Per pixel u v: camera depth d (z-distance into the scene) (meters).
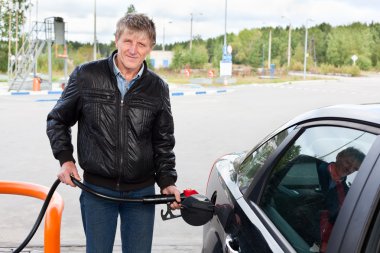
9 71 31.72
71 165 2.72
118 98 2.66
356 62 90.38
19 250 2.61
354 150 1.68
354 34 93.69
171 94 24.83
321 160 1.90
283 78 56.12
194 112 16.09
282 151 2.24
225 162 3.15
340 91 30.12
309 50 98.88
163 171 2.82
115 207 2.77
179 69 71.81
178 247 4.53
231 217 2.32
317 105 19.23
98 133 2.67
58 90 25.66
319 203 1.78
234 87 34.88
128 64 2.61
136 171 2.71
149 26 2.61
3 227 5.00
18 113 15.16
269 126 12.72
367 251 1.39
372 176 1.49
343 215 1.53
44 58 61.34
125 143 2.67
